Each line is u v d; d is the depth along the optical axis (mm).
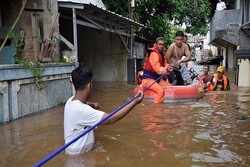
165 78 8148
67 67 7676
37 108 6383
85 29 14359
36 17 7215
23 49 7445
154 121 5184
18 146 3957
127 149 3703
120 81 14039
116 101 7715
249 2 12172
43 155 3578
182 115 5660
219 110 6125
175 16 19125
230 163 3234
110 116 3508
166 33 19188
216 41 20203
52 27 7930
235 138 4125
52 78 6945
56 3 8570
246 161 3287
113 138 4168
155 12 18375
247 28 11984
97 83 13086
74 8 8641
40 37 7574
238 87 10469
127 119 5355
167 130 4559
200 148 3719
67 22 12570
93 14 10039
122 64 14227
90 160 3359
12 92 5570
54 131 4711
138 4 16312
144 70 7730
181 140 4051
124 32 13656
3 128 5008
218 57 29859
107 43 14266
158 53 7516
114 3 15547
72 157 3459
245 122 5039
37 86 6332
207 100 7523
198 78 9852
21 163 3348
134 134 4355
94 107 4227
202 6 19906
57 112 6395
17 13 7926
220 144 3873
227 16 12719
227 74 17078
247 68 10852
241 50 10953
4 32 7516
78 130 3617
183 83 8422
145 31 18234
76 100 3717
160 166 3172
